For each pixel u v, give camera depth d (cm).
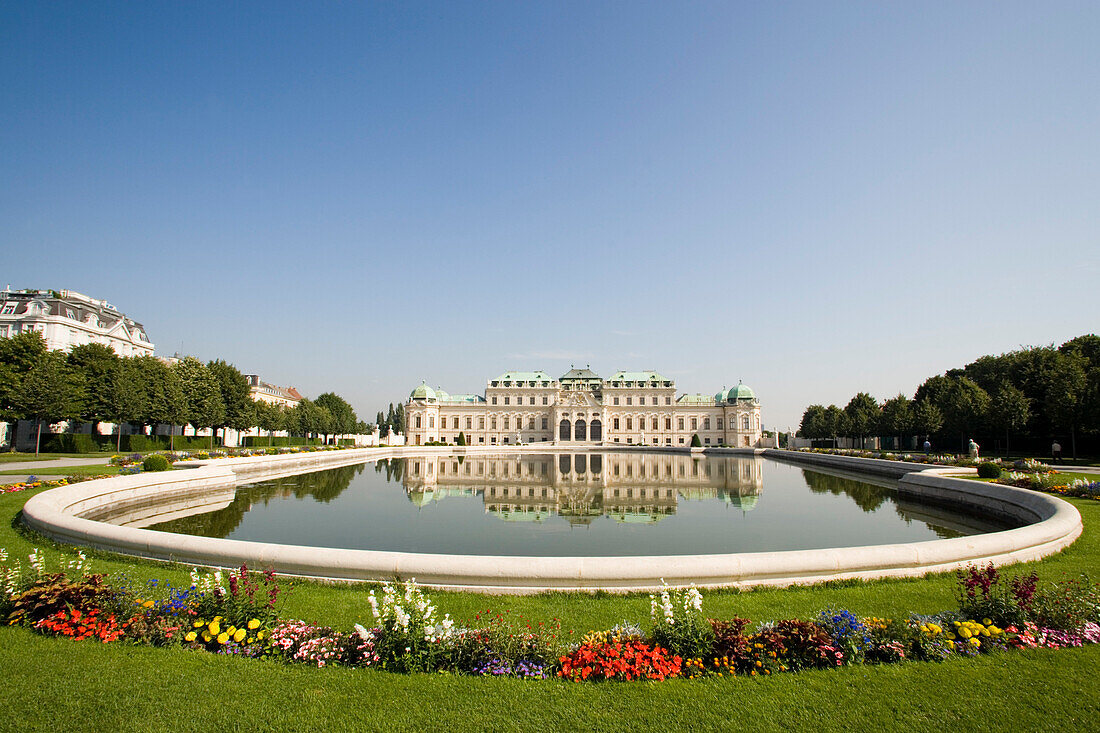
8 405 6650
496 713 920
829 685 1006
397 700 956
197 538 1823
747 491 4919
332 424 14700
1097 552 1986
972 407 7994
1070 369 6962
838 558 1664
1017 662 1080
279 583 1619
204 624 1188
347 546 2633
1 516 2495
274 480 5750
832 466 7481
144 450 8188
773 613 1381
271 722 891
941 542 1795
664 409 18500
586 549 2577
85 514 3100
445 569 1597
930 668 1062
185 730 870
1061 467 5300
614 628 1180
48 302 9756
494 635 1122
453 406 18938
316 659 1097
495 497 4503
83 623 1197
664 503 4156
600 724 891
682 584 1589
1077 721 891
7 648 1120
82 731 862
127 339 11169
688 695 977
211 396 9294
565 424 18325
